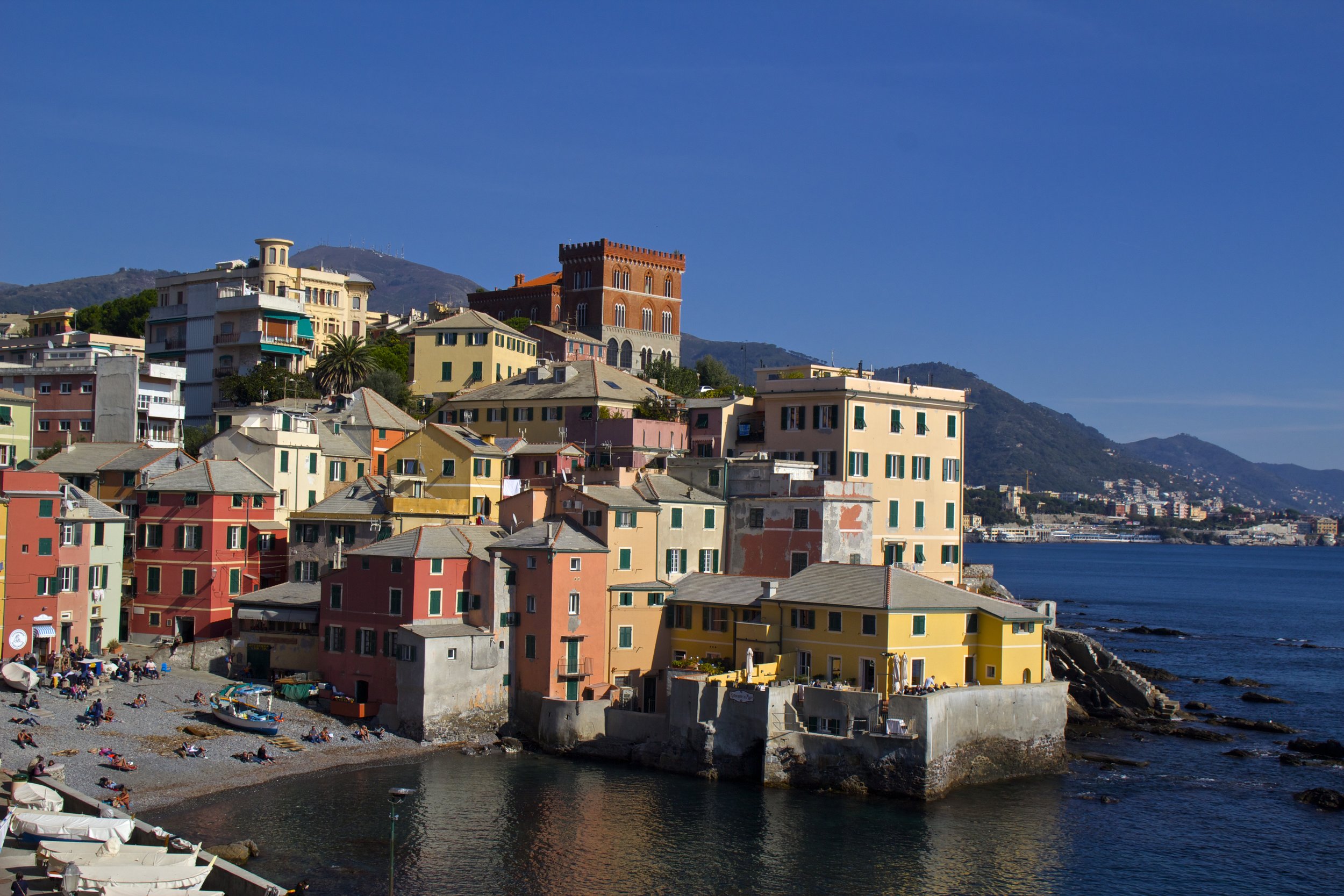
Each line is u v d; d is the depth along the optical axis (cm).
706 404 13300
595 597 10500
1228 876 7731
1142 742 11281
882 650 9494
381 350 18538
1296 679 16275
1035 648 10062
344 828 7888
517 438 14100
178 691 10169
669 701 9675
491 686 10294
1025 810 8831
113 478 12419
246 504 11706
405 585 10156
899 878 7488
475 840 7850
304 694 10406
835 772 9075
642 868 7512
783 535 11275
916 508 12462
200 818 7862
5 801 6994
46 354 17088
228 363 17175
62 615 10475
